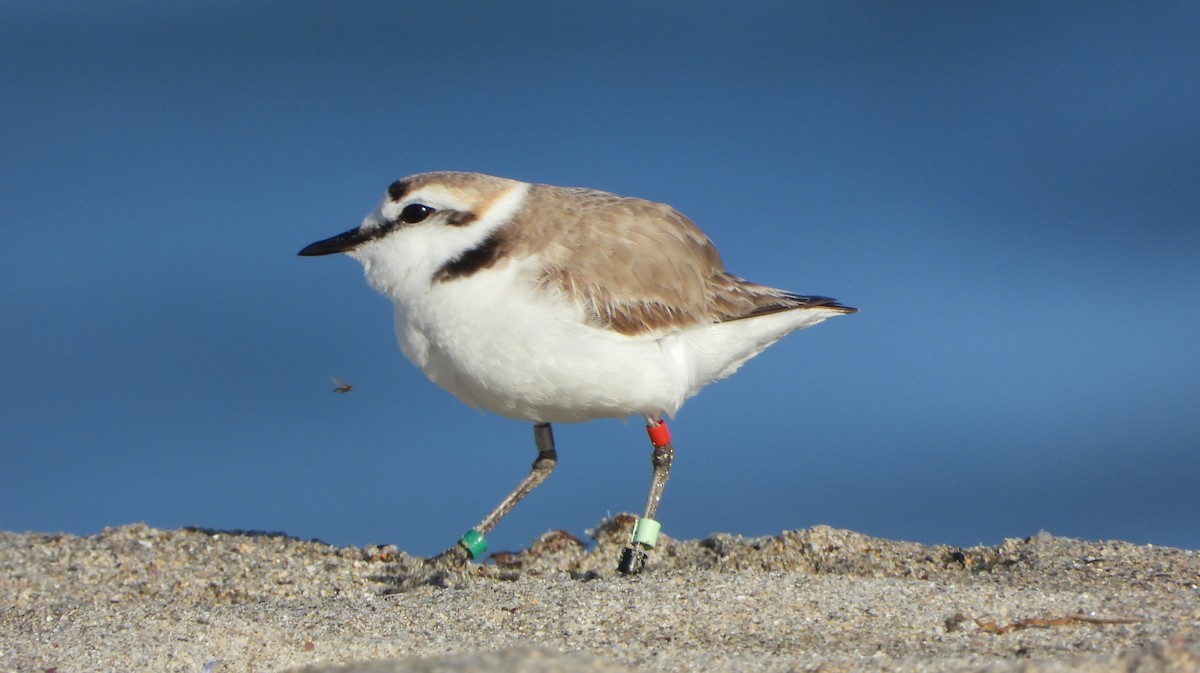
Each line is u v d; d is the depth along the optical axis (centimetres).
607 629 927
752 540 1284
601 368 1115
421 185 1130
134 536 1320
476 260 1111
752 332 1232
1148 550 1162
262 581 1196
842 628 891
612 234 1148
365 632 957
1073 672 660
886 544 1241
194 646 923
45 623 1005
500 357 1105
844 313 1280
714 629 908
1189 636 805
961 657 785
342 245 1162
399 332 1159
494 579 1212
